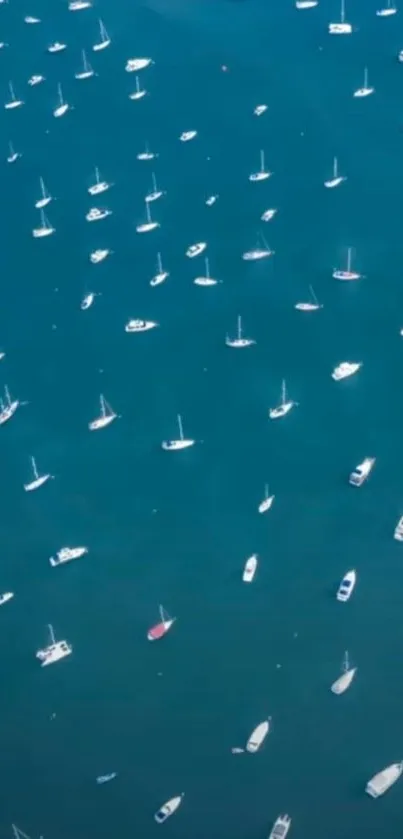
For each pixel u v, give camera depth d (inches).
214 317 6747.1
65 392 6466.5
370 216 7234.3
